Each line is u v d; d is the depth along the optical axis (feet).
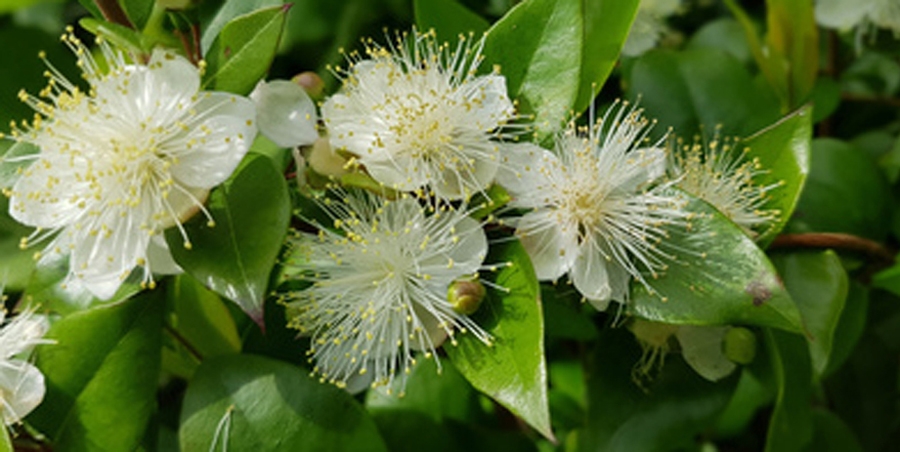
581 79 0.90
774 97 1.05
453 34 0.92
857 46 1.06
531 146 0.87
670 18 1.13
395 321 0.88
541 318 0.84
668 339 0.92
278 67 1.08
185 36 0.89
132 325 0.88
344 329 0.88
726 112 0.98
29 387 0.87
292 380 0.89
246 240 0.85
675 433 0.93
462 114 0.87
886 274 0.96
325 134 0.88
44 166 0.87
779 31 1.03
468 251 0.87
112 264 0.86
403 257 0.87
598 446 0.93
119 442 0.87
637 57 1.01
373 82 0.88
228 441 0.89
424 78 0.88
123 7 0.90
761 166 0.92
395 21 1.06
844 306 0.95
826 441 1.02
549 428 0.83
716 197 0.91
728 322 0.86
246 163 0.87
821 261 0.92
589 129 0.91
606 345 0.94
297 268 0.88
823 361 0.90
